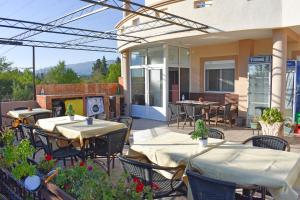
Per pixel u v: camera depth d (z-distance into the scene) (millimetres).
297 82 7379
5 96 14344
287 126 7000
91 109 10211
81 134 4449
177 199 3398
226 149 3168
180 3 7773
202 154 2977
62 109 9477
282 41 6430
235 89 9469
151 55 10281
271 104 6754
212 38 8344
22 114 7004
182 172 2926
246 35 7766
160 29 8555
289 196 2188
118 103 11133
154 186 2842
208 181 2199
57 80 23828
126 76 11320
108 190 2006
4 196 2928
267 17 6398
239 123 8695
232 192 2090
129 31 9469
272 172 2391
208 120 8711
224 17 7008
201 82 10578
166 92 9805
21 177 2570
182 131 7906
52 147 4426
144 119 10430
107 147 4340
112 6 5336
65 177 2301
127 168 3033
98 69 40844
